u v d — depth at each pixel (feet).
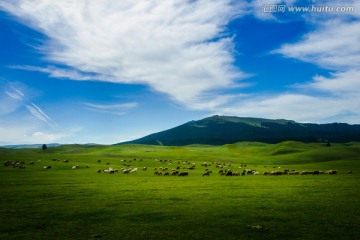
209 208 87.92
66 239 60.75
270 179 183.01
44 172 242.37
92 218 77.71
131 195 115.75
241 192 121.19
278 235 61.31
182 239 59.52
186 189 133.39
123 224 71.31
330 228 65.41
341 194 111.14
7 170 250.98
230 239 59.26
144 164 366.22
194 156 506.89
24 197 113.29
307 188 130.82
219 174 238.89
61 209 89.40
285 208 86.17
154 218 76.54
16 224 72.33
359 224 68.08
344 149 536.42
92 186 149.18
